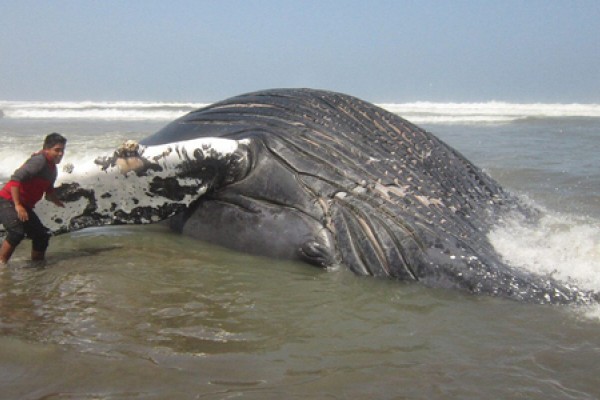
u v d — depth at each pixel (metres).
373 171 5.81
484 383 3.47
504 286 4.89
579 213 7.40
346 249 5.45
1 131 18.64
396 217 5.44
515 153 13.02
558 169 10.61
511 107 42.31
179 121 7.05
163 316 4.41
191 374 3.55
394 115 6.80
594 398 3.32
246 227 5.95
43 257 5.75
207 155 5.91
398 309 4.59
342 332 4.16
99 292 4.88
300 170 5.85
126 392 3.35
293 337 4.08
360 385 3.44
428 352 3.86
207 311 4.52
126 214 6.10
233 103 6.84
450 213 5.70
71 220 5.96
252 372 3.58
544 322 4.35
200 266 5.56
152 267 5.52
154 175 5.95
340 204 5.61
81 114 32.66
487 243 5.52
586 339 4.06
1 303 4.62
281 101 6.59
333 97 6.69
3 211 5.49
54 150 5.47
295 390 3.38
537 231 6.09
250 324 4.28
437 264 5.13
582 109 38.50
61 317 4.37
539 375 3.57
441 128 21.30
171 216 6.30
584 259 5.43
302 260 5.63
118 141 14.88
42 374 3.55
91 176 5.87
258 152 6.03
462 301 4.76
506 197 6.76
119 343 3.95
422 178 5.98
